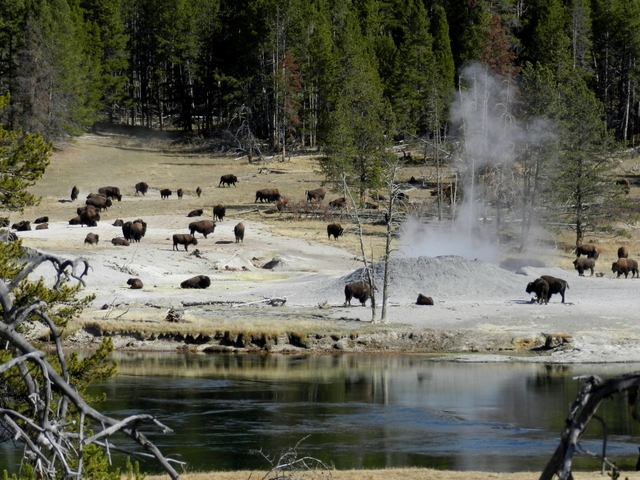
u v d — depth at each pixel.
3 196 31.97
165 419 45.66
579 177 128.50
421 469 32.19
